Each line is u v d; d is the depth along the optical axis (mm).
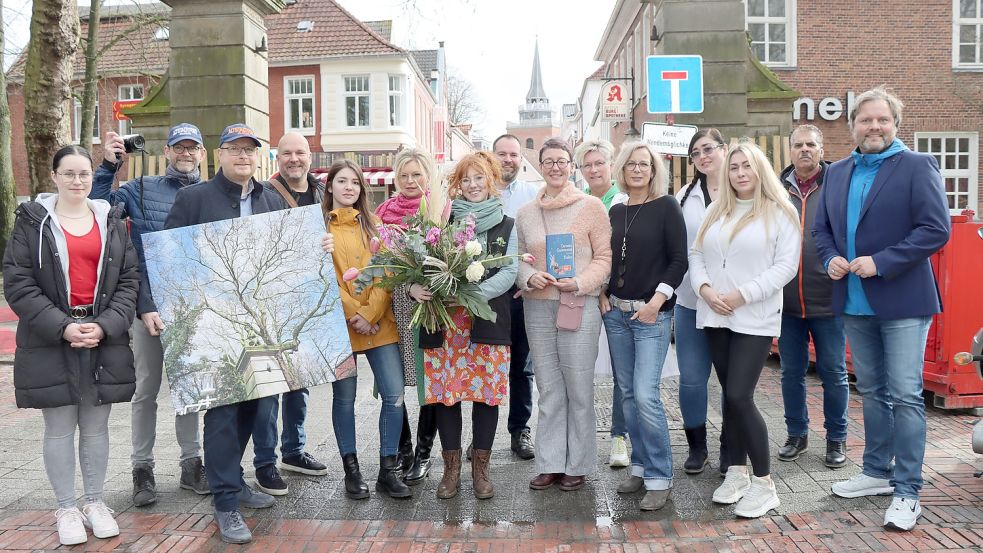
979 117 17953
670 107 8297
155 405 4535
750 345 4160
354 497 4527
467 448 5586
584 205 4469
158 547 3875
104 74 20672
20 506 4430
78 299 3891
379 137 33031
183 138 4621
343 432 4574
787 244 4141
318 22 34125
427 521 4188
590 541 3889
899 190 4012
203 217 4102
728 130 8648
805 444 5164
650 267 4359
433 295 4223
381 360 4562
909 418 3947
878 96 4094
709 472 4914
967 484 4500
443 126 44562
